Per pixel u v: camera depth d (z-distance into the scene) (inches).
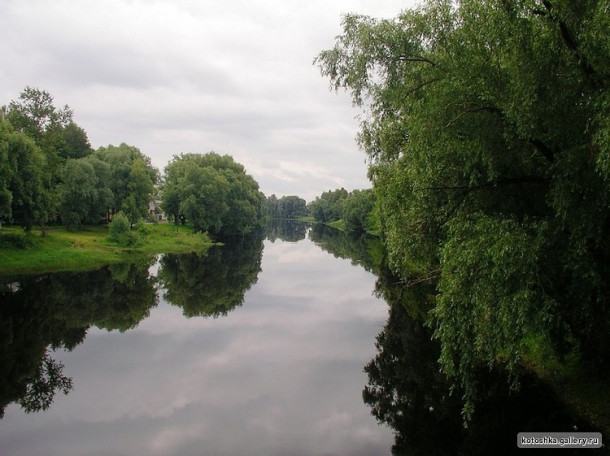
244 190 2982.3
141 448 364.8
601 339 368.8
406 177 425.7
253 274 1379.2
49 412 434.0
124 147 2573.8
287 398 469.1
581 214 294.4
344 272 1433.3
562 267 326.3
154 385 503.8
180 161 2775.6
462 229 331.0
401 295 986.7
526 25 295.0
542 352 499.2
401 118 435.8
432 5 372.8
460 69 323.9
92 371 547.5
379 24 403.2
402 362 582.6
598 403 390.6
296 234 3865.7
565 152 292.5
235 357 601.0
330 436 385.4
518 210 369.4
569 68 289.4
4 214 1120.2
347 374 539.5
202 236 2357.3
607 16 255.4
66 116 1959.9
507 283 297.9
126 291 1061.1
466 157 341.4
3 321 771.4
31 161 1249.4
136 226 2101.4
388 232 496.1
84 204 1892.2
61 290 1026.1
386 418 422.3
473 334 329.1
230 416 426.0
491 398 445.4
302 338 693.3
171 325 772.6
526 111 288.5
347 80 436.1
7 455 353.7
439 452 354.3
